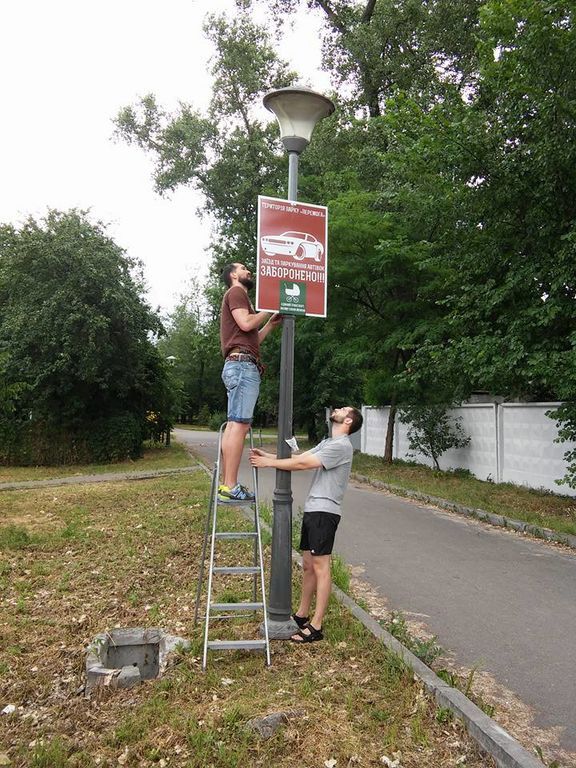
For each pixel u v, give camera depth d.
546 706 4.05
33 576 6.73
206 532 5.24
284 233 5.11
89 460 21.30
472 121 10.04
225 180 24.78
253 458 4.82
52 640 5.01
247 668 4.34
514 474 13.00
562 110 8.78
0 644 4.92
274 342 22.62
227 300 5.17
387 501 12.18
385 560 7.59
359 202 16.11
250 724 3.55
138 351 21.30
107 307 20.05
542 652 4.91
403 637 4.95
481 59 10.55
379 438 21.00
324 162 21.42
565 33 8.50
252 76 23.62
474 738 3.50
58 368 19.39
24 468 19.95
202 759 3.29
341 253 15.79
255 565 5.67
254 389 5.09
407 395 16.31
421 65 20.09
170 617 5.43
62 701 4.06
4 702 4.07
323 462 4.75
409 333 14.78
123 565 7.11
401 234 14.71
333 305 16.47
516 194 9.75
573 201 9.36
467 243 11.13
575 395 9.20
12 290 20.48
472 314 10.52
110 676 4.16
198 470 17.81
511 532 9.29
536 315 9.20
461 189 10.41
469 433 14.71
